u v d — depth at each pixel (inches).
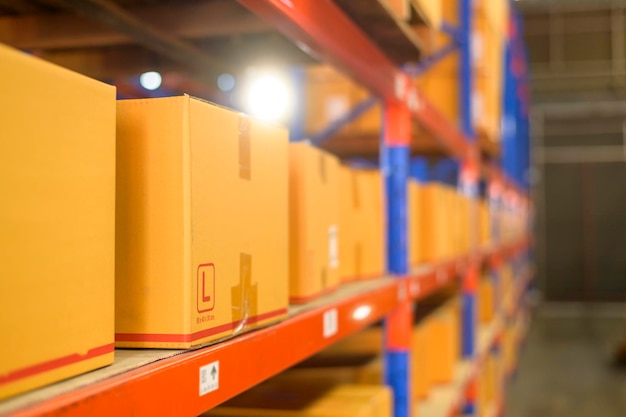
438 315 139.7
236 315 43.5
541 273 494.0
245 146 44.9
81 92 32.0
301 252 60.4
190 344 38.2
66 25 75.9
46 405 27.3
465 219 152.4
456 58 150.5
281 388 75.5
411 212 109.8
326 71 125.4
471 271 159.2
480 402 163.9
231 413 67.2
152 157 38.4
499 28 192.4
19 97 28.3
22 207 28.5
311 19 54.2
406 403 90.4
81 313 32.2
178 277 38.1
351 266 82.7
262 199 47.6
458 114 151.1
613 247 482.9
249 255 45.4
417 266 112.3
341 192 79.7
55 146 30.3
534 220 492.7
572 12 450.6
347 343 94.7
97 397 29.7
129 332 38.6
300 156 60.6
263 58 87.7
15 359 28.2
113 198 34.6
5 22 76.3
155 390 33.8
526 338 378.3
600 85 463.8
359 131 124.3
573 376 280.8
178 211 38.1
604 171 481.4
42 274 29.6
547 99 482.6
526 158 422.6
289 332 50.2
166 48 81.7
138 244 38.6
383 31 73.0
